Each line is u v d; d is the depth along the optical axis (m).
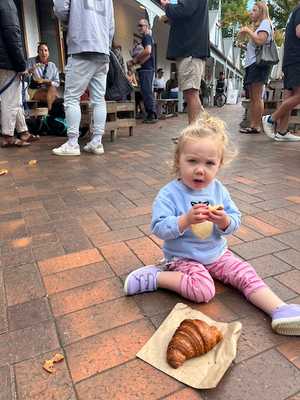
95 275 1.81
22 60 4.63
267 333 1.40
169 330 1.39
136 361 1.26
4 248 2.10
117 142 5.69
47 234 2.28
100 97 4.55
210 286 1.58
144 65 8.36
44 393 1.14
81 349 1.32
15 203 2.85
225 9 31.00
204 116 1.90
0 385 1.17
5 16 4.26
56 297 1.63
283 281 1.75
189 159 1.64
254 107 6.55
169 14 4.56
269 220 2.50
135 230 2.33
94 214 2.61
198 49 4.70
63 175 3.66
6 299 1.62
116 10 11.42
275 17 19.83
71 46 4.20
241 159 4.44
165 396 1.13
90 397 1.13
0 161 4.27
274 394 1.13
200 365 1.22
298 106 6.53
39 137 6.11
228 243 2.14
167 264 1.72
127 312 1.52
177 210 1.70
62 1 4.03
